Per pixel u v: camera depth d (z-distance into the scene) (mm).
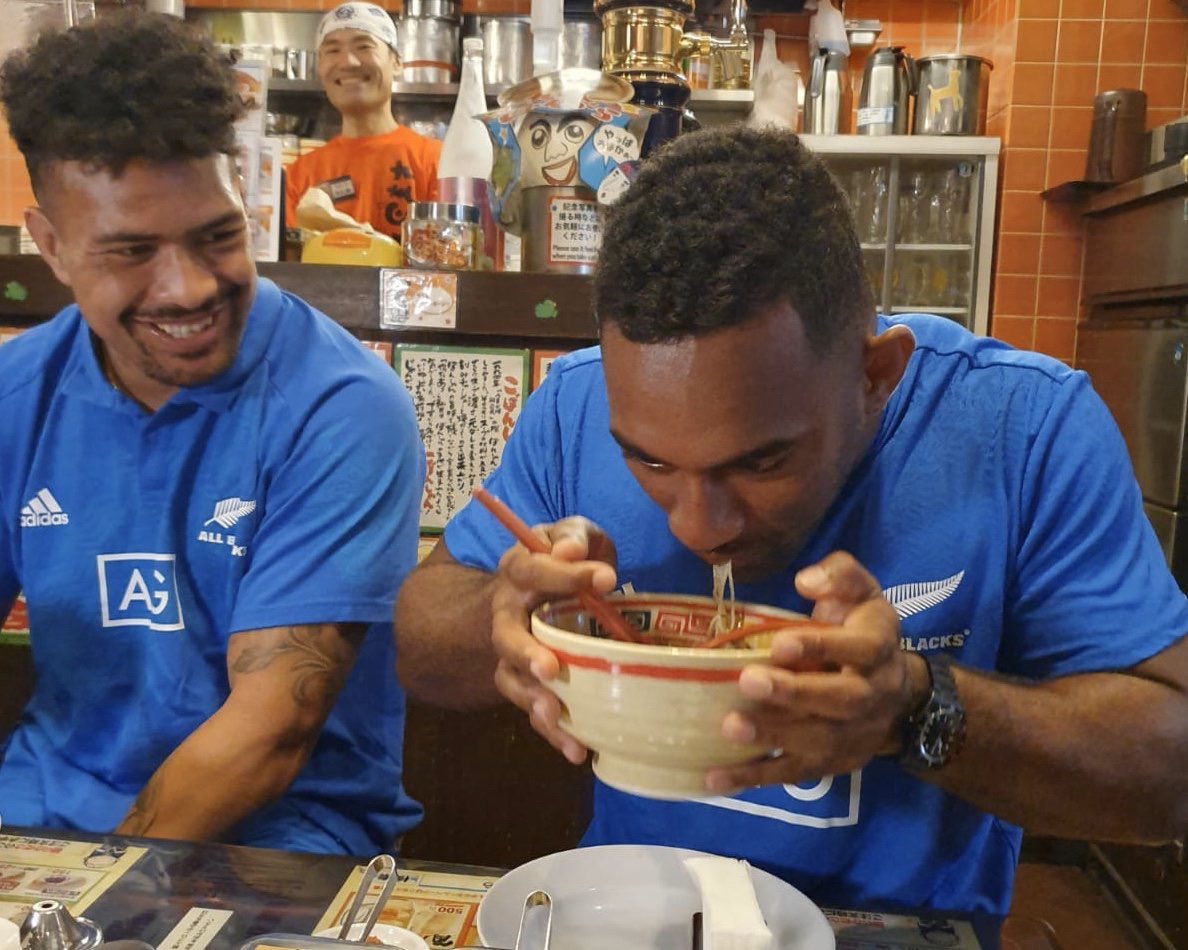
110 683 1250
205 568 1247
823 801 1005
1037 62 3713
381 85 3240
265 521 1240
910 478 977
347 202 3197
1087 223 3707
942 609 978
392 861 819
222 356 1193
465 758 1753
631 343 676
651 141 1838
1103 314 3543
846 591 669
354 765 1296
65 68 1051
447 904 867
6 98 1104
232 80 1137
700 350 654
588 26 3586
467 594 1013
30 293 1742
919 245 3879
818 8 4027
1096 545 936
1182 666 883
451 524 1131
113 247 1092
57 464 1257
